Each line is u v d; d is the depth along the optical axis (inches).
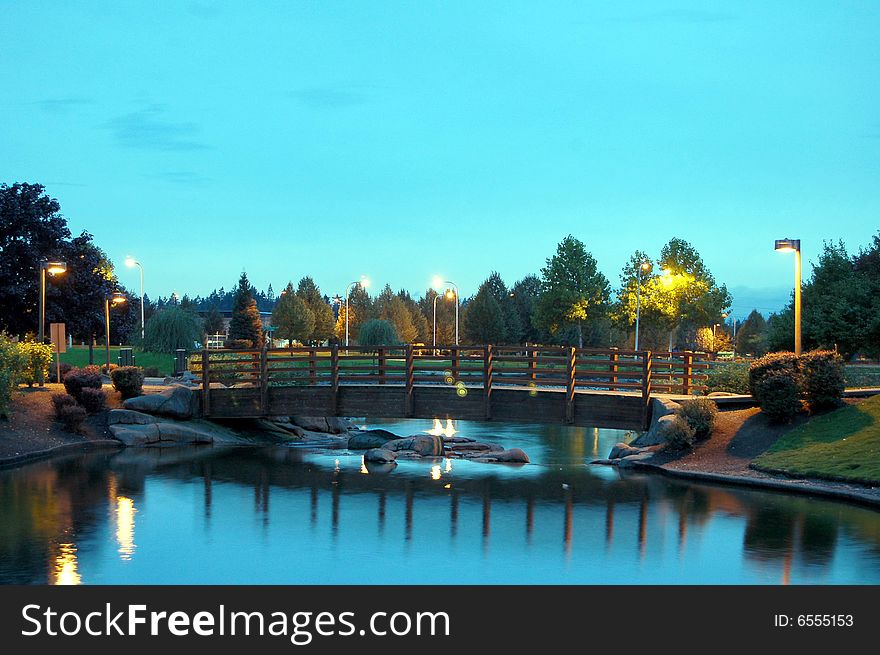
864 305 1966.0
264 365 1550.2
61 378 1812.3
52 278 2149.4
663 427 1232.8
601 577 663.8
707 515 877.2
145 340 3011.8
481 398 1407.5
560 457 1416.1
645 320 3223.4
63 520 855.1
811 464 1039.6
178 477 1135.0
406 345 1456.7
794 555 715.4
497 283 5064.0
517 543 770.2
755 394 1232.2
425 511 918.4
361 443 1529.3
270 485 1080.8
